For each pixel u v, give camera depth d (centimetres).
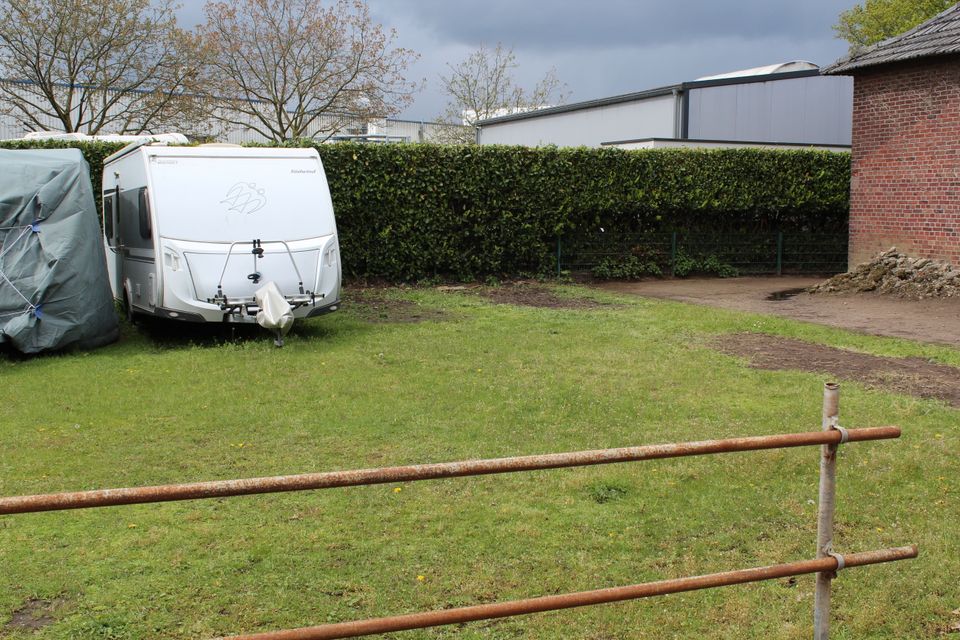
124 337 1227
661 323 1307
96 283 1117
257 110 3166
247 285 1135
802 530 515
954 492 575
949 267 1619
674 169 2019
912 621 411
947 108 1644
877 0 4206
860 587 442
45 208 1075
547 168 1923
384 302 1566
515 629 405
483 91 4103
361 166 1762
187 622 406
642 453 311
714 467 621
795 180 2108
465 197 1866
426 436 707
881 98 1786
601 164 1962
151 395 841
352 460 644
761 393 853
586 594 316
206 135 3136
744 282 1997
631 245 2056
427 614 299
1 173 1071
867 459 637
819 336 1186
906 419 752
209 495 271
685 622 411
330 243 1195
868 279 1691
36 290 1048
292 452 664
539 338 1167
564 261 2005
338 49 3098
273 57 3064
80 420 754
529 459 300
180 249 1112
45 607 420
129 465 630
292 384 888
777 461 631
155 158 1154
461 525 521
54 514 533
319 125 3309
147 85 2852
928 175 1694
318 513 538
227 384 888
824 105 2558
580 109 2758
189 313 1114
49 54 2647
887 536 505
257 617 411
